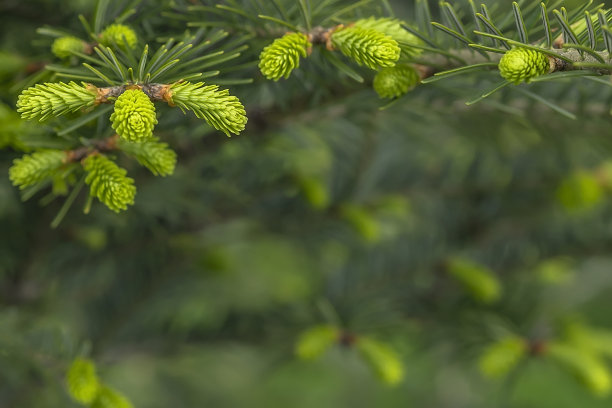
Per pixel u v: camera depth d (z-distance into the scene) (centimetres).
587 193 127
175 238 127
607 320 255
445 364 144
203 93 97
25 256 120
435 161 144
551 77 97
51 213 117
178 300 147
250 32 104
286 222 135
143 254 132
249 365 198
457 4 106
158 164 101
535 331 127
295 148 126
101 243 121
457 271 138
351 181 137
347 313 127
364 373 236
